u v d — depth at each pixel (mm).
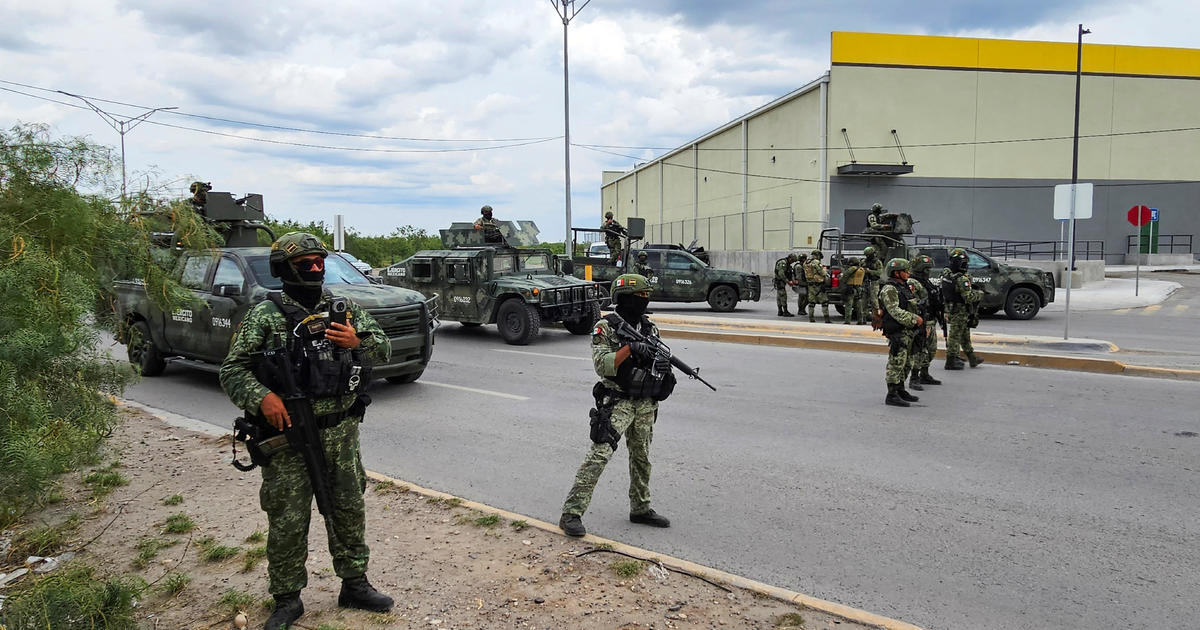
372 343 3484
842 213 32906
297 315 3258
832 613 3512
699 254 30422
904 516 4906
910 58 32844
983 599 3771
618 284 4566
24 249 3744
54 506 4844
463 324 15109
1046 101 34406
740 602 3613
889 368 8117
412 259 14672
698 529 4695
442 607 3521
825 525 4758
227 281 8984
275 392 3213
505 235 15602
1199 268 33219
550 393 8977
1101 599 3768
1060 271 24766
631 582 3807
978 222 34031
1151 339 13438
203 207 9359
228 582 3783
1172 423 7254
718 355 11820
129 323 10203
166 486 5293
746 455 6301
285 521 3266
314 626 3342
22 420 3541
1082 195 12227
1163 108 35906
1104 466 5934
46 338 3594
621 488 5484
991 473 5785
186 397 8906
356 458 3426
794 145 34906
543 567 3973
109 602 3129
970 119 33625
